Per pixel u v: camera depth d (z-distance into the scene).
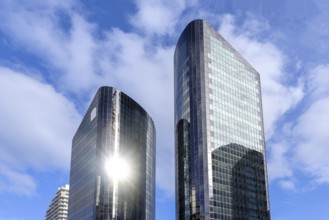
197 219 187.00
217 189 193.12
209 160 196.00
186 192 197.75
